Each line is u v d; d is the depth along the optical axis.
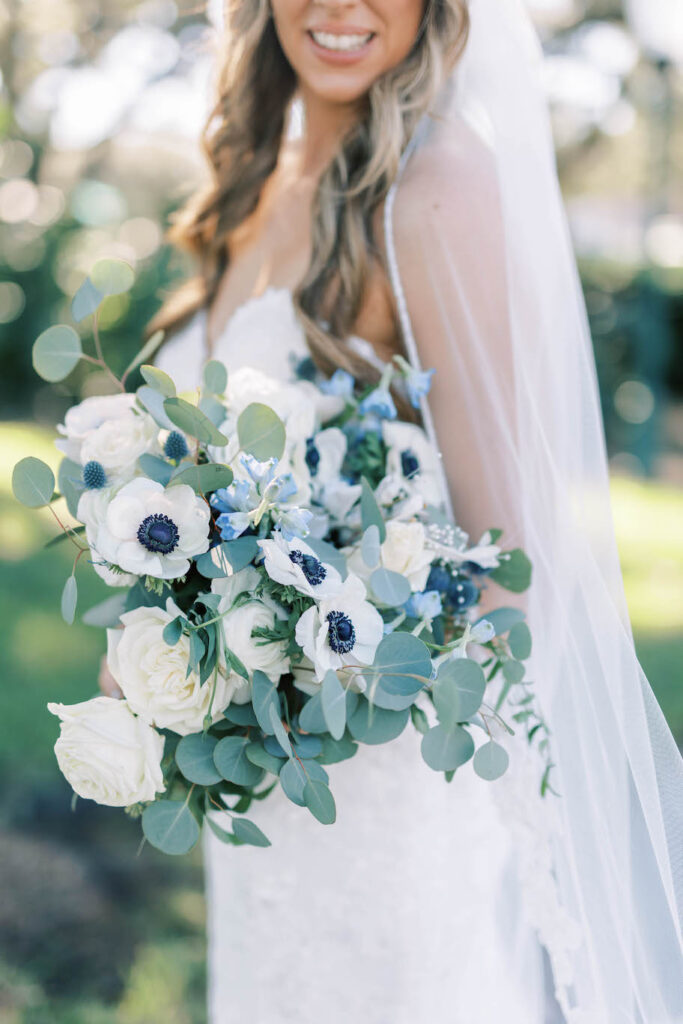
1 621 5.07
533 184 1.65
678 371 12.80
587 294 10.97
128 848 3.46
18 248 10.70
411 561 1.46
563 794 1.61
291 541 1.33
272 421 1.36
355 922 1.70
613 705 1.59
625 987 1.58
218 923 1.92
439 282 1.61
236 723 1.41
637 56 11.05
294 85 2.16
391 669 1.33
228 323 2.08
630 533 7.45
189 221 2.30
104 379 10.25
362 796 1.67
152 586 1.35
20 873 3.24
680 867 1.57
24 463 1.40
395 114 1.67
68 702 4.20
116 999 2.74
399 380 1.72
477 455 1.65
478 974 1.82
